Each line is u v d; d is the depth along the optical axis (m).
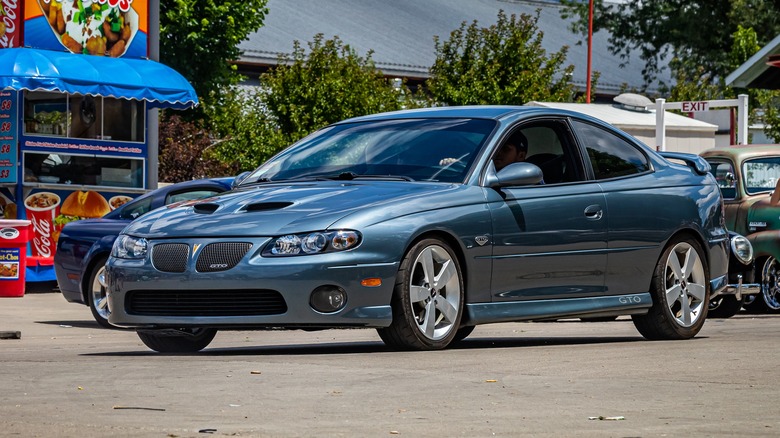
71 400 6.48
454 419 5.86
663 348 9.91
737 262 17.30
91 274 15.68
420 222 9.41
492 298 10.00
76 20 24.45
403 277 9.30
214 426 5.54
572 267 10.57
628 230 11.02
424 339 9.48
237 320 9.13
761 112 50.47
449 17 73.88
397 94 45.25
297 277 8.98
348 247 9.09
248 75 60.75
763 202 19.03
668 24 74.44
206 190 16.36
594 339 11.81
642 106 31.59
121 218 16.27
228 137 43.31
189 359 8.77
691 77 73.69
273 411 6.07
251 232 9.18
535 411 6.16
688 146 30.73
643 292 11.27
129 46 25.23
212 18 48.69
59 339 13.26
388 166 10.30
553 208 10.42
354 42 65.69
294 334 13.41
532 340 11.74
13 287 21.66
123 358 9.05
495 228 9.95
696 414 6.09
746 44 62.47
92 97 24.58
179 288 9.25
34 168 23.91
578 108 31.05
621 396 6.78
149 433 5.29
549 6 81.81
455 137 10.45
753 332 12.84
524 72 45.38
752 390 7.09
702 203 11.84
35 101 23.88
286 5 67.25
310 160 10.73
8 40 23.94
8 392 6.86
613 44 77.44
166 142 37.84
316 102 42.78
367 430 5.47
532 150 10.68
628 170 11.33
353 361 8.55
